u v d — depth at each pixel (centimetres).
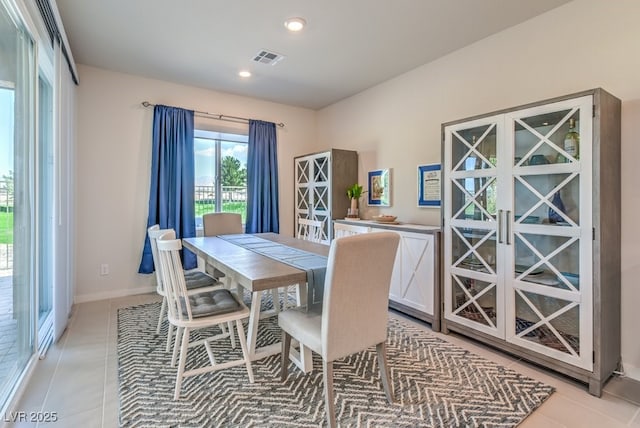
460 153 267
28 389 194
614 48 218
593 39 228
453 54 319
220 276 327
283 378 205
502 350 244
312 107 505
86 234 359
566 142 206
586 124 195
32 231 221
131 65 352
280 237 340
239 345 255
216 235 368
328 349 162
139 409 176
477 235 257
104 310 330
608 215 200
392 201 388
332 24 268
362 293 170
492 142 246
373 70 362
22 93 204
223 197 465
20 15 190
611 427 166
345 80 394
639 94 209
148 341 260
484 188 251
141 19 261
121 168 375
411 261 306
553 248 214
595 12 226
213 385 199
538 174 218
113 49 314
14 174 195
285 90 429
